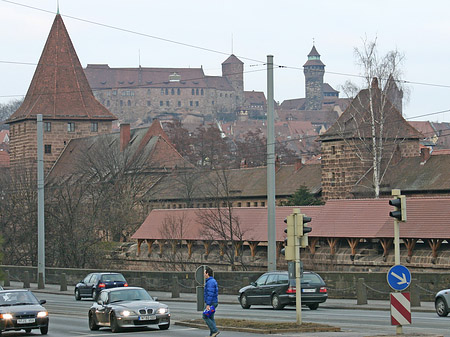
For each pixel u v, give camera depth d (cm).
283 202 19488
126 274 12675
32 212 18200
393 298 4966
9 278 14625
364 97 19500
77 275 14188
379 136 18125
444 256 11181
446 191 17875
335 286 9700
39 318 6431
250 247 14075
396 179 19075
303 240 5844
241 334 5744
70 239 17112
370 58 17925
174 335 5900
